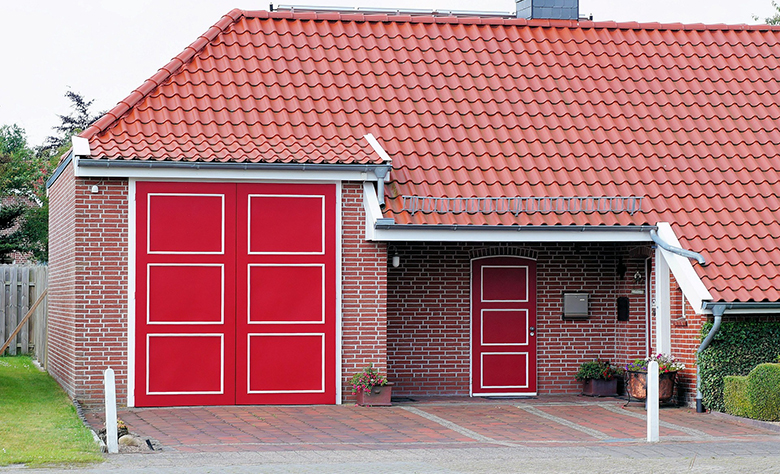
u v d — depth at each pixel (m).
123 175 15.66
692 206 17.97
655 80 20.70
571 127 19.23
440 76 19.77
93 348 15.73
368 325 16.66
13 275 24.39
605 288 19.17
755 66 21.42
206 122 17.17
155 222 16.00
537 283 18.97
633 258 18.67
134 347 15.88
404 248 18.52
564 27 21.73
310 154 16.53
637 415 15.73
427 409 16.20
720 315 16.02
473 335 18.69
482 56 20.61
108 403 11.57
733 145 19.52
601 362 18.95
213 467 10.54
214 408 15.88
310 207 16.56
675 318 17.22
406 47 20.38
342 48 19.89
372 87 19.09
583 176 18.23
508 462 11.09
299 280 16.48
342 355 16.58
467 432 13.77
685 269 16.59
